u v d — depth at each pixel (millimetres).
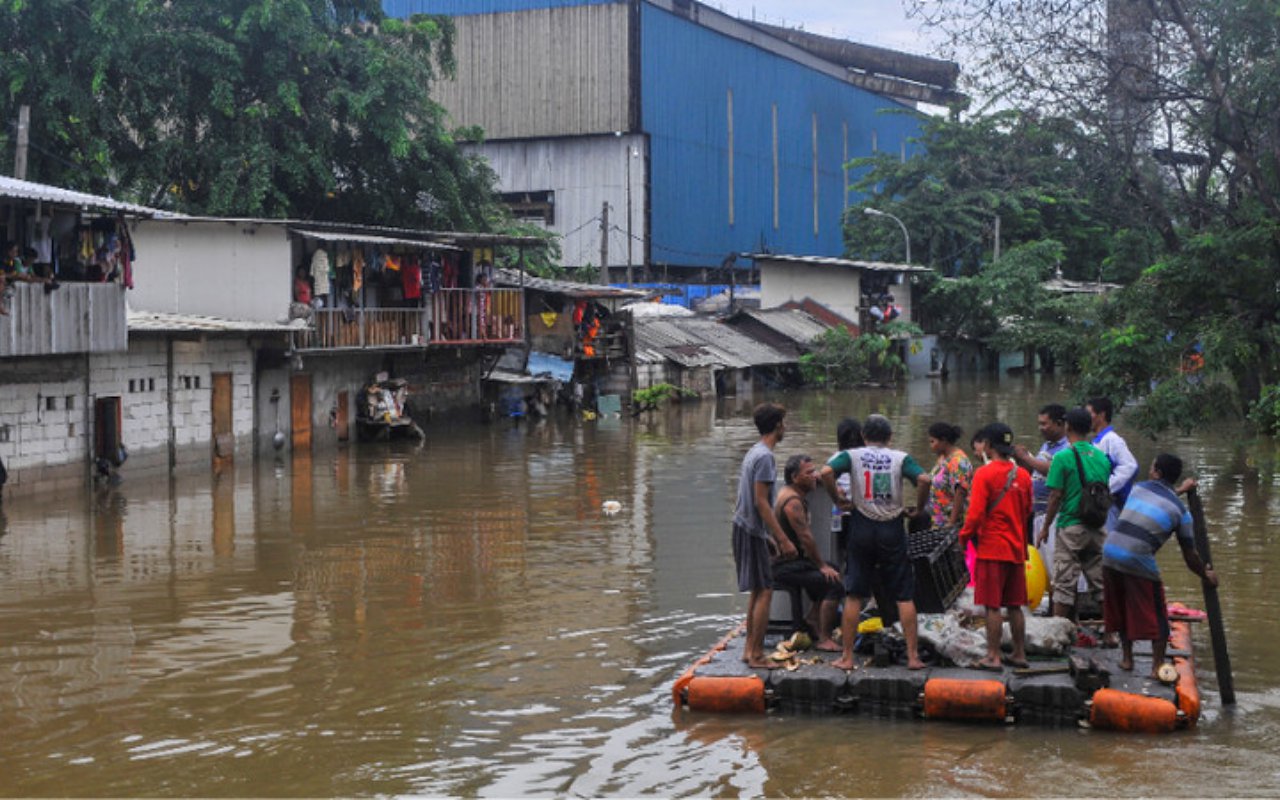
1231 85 24062
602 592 14266
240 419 27812
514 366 40906
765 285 60594
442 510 20594
